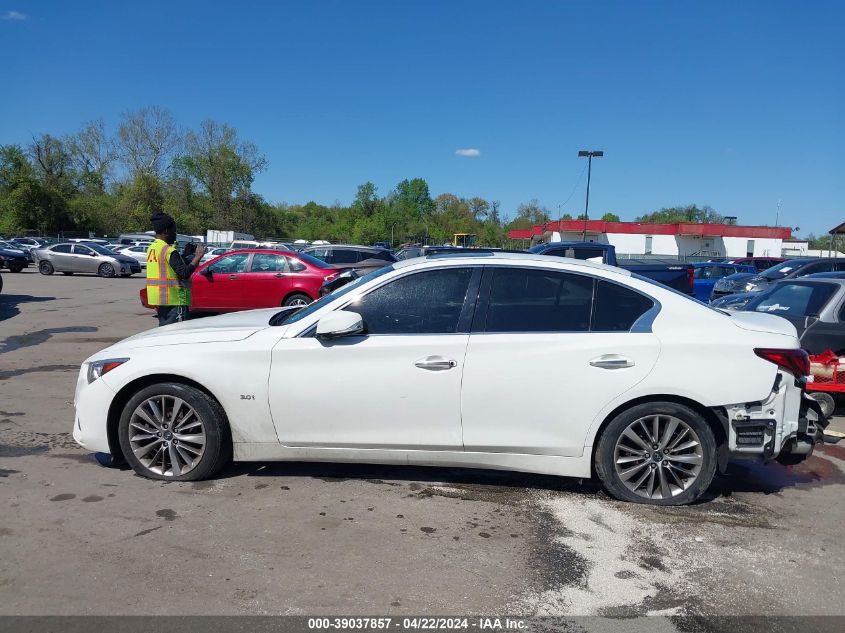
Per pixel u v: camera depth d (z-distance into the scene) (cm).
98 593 290
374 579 307
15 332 1102
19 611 275
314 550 335
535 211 9506
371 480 435
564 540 353
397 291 416
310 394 405
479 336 398
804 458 424
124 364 419
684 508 400
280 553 330
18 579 300
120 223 6238
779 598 300
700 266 1952
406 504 397
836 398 649
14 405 614
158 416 420
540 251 1284
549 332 397
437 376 395
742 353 385
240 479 430
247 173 6825
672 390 383
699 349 385
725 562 333
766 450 389
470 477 444
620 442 396
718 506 406
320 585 301
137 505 385
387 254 1997
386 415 401
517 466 402
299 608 282
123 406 431
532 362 390
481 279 411
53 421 560
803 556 342
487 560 329
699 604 294
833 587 311
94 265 2881
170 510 379
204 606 282
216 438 416
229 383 409
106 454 471
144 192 6334
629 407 393
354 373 401
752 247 5188
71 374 762
